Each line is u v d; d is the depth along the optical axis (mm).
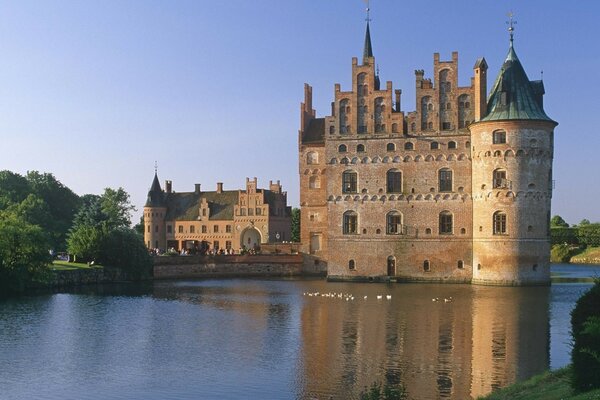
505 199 80562
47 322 52906
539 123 80250
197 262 110312
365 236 90188
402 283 86812
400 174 88875
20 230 78812
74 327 50188
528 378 32188
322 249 110062
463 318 51500
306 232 110750
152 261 104688
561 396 22844
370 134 90000
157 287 86875
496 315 53031
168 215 164125
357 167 90562
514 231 80188
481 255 82625
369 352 38969
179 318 54594
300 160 110375
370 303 63000
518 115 80500
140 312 58844
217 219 157125
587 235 169375
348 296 69750
